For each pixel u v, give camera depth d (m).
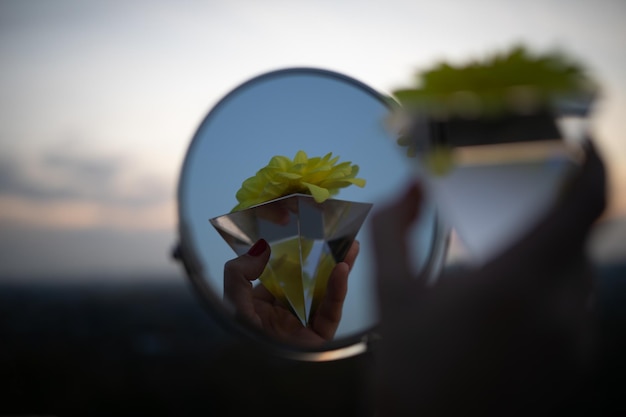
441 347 0.56
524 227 0.56
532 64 0.52
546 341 0.58
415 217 0.43
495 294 0.56
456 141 0.52
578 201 0.56
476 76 0.52
